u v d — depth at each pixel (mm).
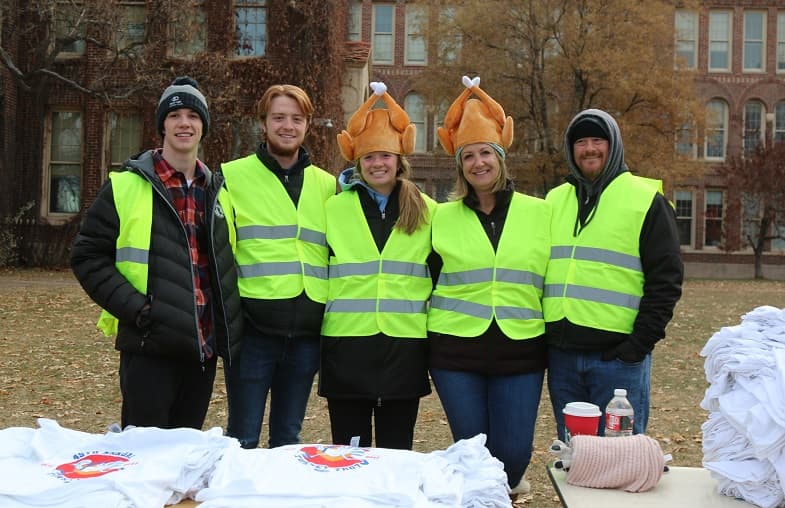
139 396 3500
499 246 3904
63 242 21922
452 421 3852
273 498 2291
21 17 21781
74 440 2705
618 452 2957
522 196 4070
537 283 3932
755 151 30938
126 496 2309
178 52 21000
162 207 3562
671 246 3721
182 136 3605
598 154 3834
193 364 3643
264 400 4035
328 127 19922
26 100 22219
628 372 3721
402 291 3955
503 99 25562
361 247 4027
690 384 8672
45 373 8469
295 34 20297
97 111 22516
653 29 24531
